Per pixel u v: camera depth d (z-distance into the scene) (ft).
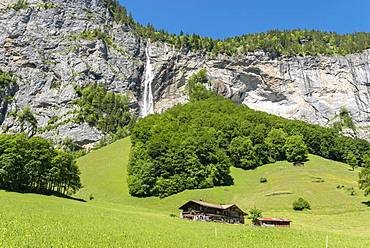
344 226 267.59
